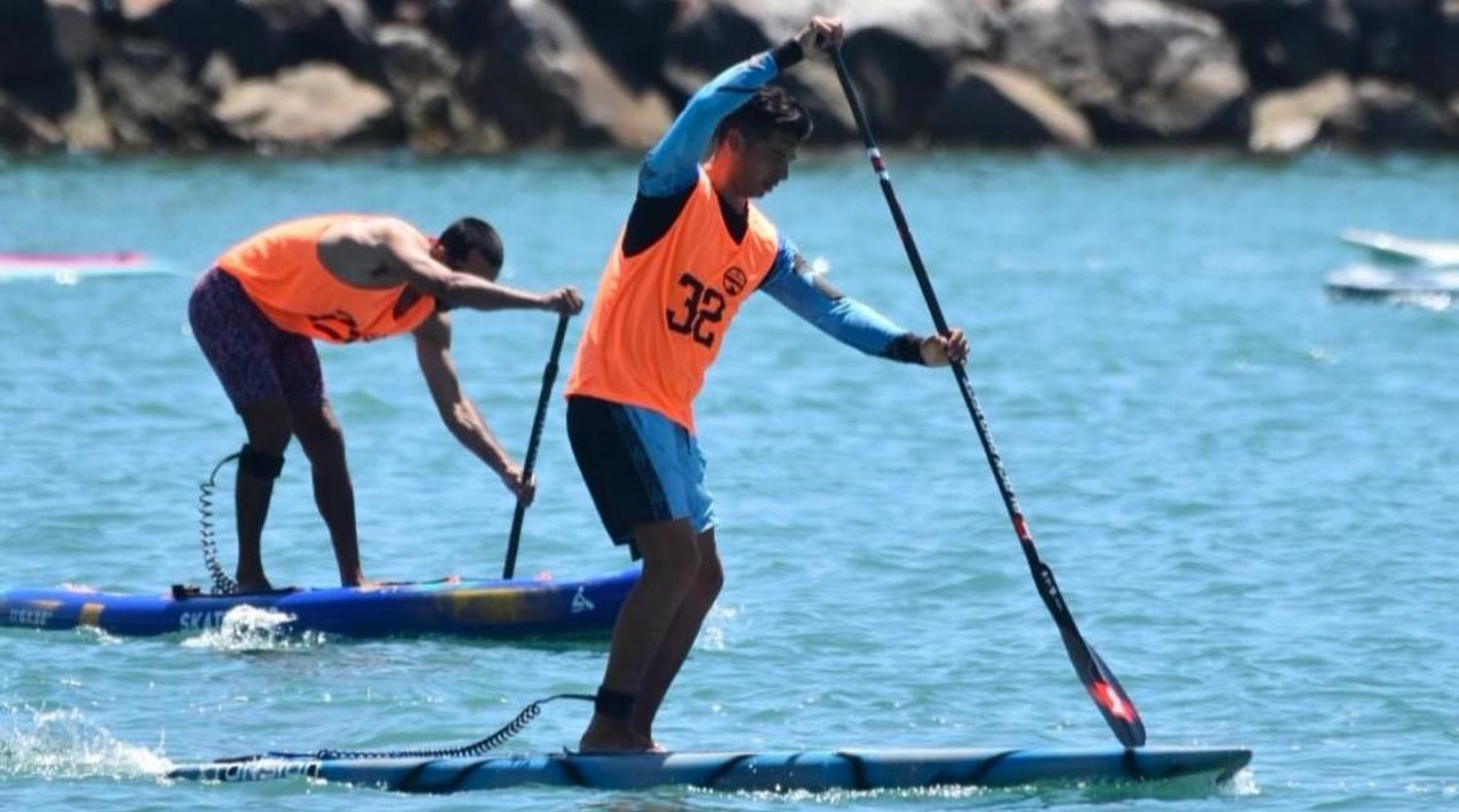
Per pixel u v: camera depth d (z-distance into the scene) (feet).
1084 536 125.70
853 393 177.06
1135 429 162.30
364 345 197.06
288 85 397.80
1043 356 199.21
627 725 83.05
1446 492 138.62
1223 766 80.69
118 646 103.55
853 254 284.00
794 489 138.82
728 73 79.82
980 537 124.77
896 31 418.92
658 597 81.00
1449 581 114.73
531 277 256.93
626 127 408.26
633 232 79.92
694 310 80.33
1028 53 431.43
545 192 346.33
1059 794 80.28
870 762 80.84
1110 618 107.14
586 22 412.77
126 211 312.09
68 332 203.41
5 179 343.46
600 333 80.64
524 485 109.60
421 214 315.99
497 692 95.61
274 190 339.36
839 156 407.23
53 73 384.06
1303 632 104.47
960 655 100.42
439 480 140.77
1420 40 441.68
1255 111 440.45
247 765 81.61
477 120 407.03
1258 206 348.79
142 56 390.42
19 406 164.04
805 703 92.68
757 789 80.48
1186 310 232.12
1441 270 252.83
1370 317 227.40
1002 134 422.82
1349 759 85.05
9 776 81.20
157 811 77.46
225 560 119.34
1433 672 97.45
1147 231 314.35
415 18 412.36
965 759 80.79
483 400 172.76
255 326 108.17
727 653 100.37
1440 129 438.40
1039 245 296.51
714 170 81.25
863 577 115.65
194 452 147.84
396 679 97.71
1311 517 130.72
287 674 98.48
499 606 106.22
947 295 245.65
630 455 80.28
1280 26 442.50
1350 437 160.04
